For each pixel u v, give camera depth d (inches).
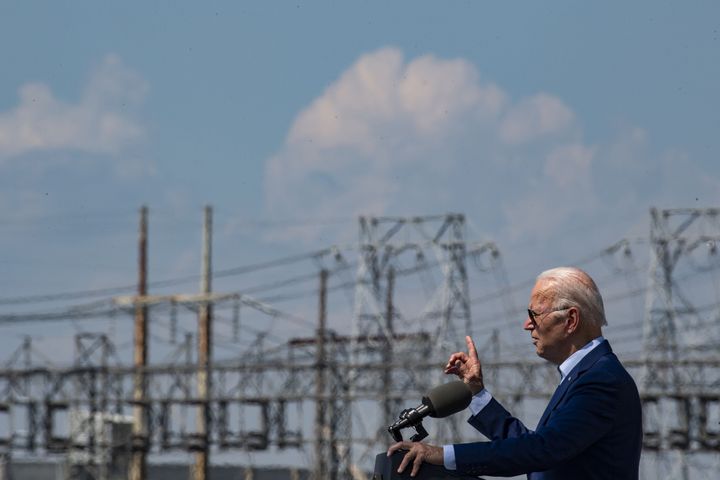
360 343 7450.8
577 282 773.9
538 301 780.0
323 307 7214.6
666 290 7214.6
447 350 7455.7
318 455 7126.0
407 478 736.3
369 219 7736.2
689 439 6747.1
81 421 7795.3
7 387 7662.4
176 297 7628.0
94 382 7623.0
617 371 755.4
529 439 735.7
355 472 7170.3
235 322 7440.9
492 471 732.7
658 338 7126.0
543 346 780.6
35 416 7691.9
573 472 753.0
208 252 7810.0
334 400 7101.4
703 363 6692.9
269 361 7244.1
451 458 733.3
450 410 757.9
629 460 753.0
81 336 7637.8
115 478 7849.4
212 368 7327.8
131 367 7603.4
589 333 770.8
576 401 746.8
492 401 856.3
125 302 7696.9
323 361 7091.5
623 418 748.6
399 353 7436.0
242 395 7253.9
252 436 7244.1
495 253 7406.5
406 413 764.0
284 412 7204.7
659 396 6806.1
